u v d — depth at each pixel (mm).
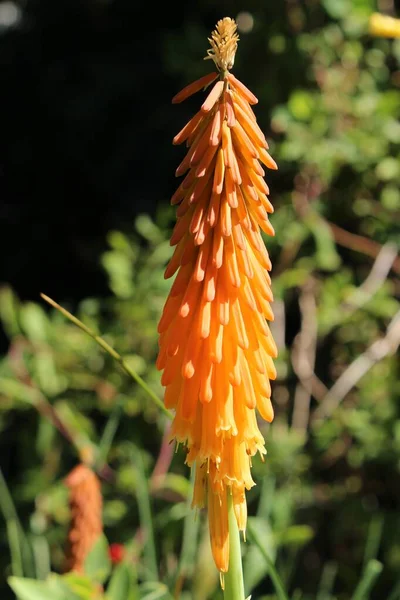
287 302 8547
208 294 3090
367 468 8227
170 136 11141
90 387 7777
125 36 11695
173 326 3197
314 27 8125
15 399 7895
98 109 11586
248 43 8266
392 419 7777
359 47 8055
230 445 3178
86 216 11586
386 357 8102
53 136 11891
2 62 12281
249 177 3129
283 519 7102
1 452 9227
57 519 7770
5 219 11773
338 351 8492
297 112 7734
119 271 7785
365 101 7957
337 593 8320
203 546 6035
